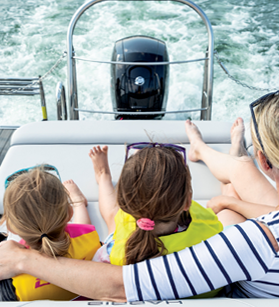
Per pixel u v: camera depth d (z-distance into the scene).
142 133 1.81
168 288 0.66
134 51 2.85
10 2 5.62
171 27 5.20
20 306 0.61
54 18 5.29
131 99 2.87
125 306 0.62
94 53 4.62
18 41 4.78
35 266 0.74
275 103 0.66
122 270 0.69
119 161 1.66
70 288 0.72
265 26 5.23
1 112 3.66
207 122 1.93
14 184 0.77
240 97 4.05
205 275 0.64
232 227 0.67
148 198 0.69
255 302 0.62
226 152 1.74
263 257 0.63
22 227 0.75
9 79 2.77
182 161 0.73
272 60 4.61
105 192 1.40
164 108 3.04
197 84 4.23
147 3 5.70
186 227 0.78
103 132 1.81
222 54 4.70
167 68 2.93
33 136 1.78
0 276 0.74
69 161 1.64
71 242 0.88
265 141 0.66
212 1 5.79
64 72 4.35
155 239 0.72
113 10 5.51
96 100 3.90
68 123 1.86
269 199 1.25
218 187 1.54
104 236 1.29
